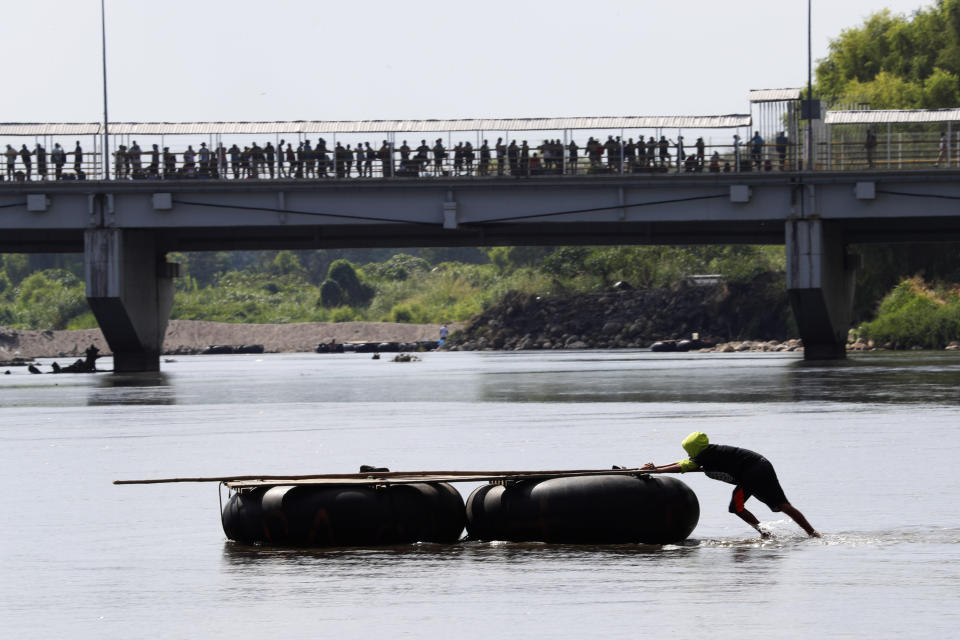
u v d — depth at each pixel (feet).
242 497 211.61
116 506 253.85
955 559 188.24
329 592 174.81
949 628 150.92
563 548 201.26
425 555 198.08
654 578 179.01
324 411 485.15
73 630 158.71
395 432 389.19
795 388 546.67
